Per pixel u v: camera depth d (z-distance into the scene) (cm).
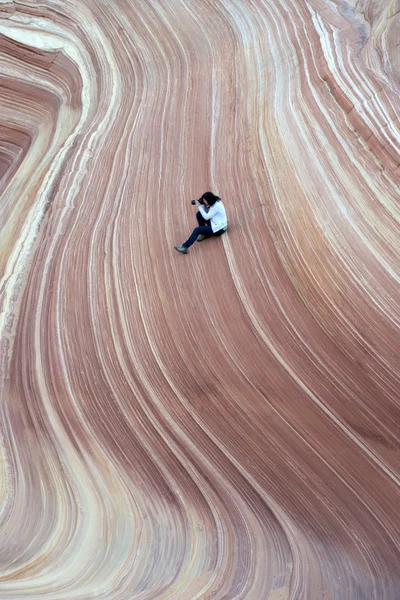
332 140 724
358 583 417
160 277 720
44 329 737
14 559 512
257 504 495
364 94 721
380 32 790
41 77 1372
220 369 598
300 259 635
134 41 1250
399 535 434
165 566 470
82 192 984
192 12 1195
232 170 833
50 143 1285
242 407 562
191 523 498
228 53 1087
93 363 671
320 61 841
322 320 577
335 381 533
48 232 920
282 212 698
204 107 1020
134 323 686
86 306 734
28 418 657
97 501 543
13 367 720
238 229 724
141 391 623
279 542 462
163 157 955
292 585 427
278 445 524
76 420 630
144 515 517
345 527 456
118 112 1181
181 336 646
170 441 570
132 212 859
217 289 667
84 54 1313
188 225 784
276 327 599
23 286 834
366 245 595
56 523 536
